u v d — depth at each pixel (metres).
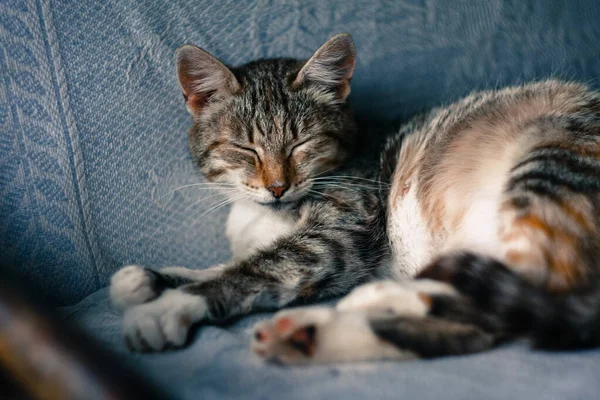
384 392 0.32
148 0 0.48
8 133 0.46
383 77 0.51
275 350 0.34
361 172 0.48
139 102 0.49
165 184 0.50
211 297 0.39
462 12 0.50
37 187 0.47
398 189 0.46
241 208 0.48
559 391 0.31
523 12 0.50
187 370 0.34
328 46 0.47
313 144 0.47
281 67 0.49
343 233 0.45
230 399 0.31
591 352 0.34
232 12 0.50
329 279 0.43
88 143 0.48
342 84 0.48
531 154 0.39
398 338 0.34
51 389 0.25
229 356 0.35
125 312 0.38
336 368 0.34
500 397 0.31
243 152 0.47
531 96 0.44
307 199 0.47
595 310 0.34
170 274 0.42
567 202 0.36
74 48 0.47
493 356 0.34
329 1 0.51
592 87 0.50
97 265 0.49
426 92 0.52
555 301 0.34
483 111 0.44
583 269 0.35
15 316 0.26
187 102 0.48
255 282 0.41
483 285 0.35
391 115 0.52
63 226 0.48
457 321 0.35
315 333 0.34
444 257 0.37
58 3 0.47
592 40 0.50
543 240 0.36
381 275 0.46
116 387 0.25
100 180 0.49
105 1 0.48
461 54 0.51
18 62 0.46
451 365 0.33
